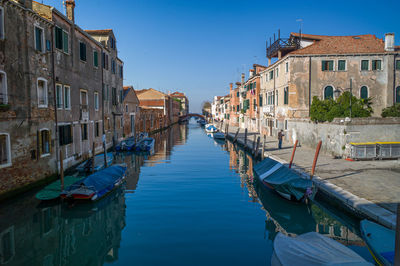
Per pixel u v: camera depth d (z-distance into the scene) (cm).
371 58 2377
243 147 2641
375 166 1448
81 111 1788
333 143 1769
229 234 878
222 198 1239
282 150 2109
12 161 1119
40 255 776
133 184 1471
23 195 1177
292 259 593
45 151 1351
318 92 2416
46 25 1361
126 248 787
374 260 654
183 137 4194
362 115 1883
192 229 913
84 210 1091
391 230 705
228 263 709
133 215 1037
